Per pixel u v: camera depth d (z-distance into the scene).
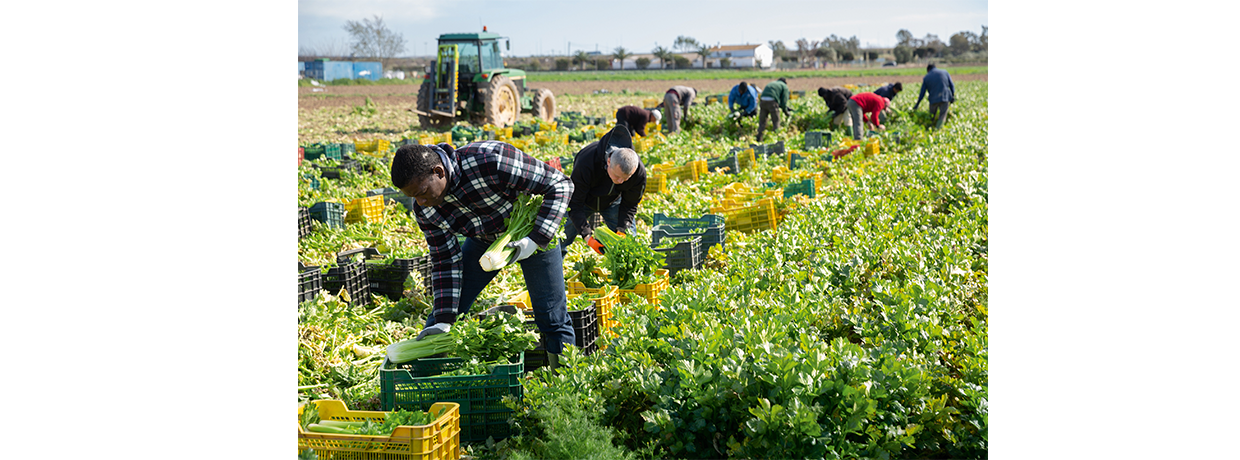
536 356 4.67
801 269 6.15
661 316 4.71
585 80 49.41
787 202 8.53
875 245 6.59
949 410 3.68
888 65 56.41
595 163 6.37
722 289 5.52
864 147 14.16
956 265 6.04
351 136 20.25
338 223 8.83
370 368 4.80
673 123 17.88
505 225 4.25
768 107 17.19
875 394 3.50
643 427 3.74
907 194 8.92
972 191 8.89
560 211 4.15
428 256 6.70
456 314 4.31
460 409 3.90
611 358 4.04
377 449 3.39
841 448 3.44
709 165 12.64
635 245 5.75
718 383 3.60
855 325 4.76
